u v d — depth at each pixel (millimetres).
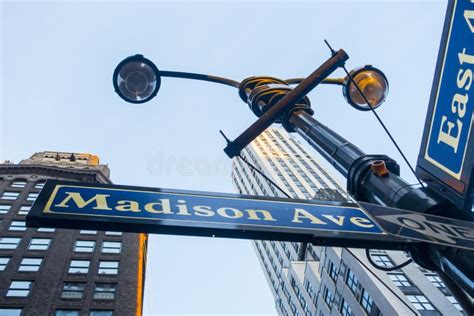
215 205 4191
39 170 58625
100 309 34719
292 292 63562
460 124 4059
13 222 45438
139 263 42031
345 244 4012
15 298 34438
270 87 7383
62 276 37906
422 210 4031
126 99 8258
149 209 3965
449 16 4562
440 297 34062
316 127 6066
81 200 3943
